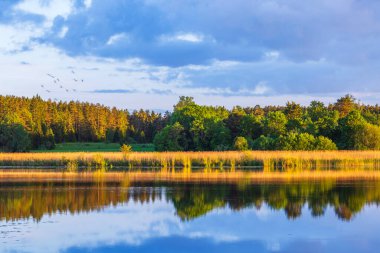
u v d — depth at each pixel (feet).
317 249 90.43
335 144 335.47
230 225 109.40
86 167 273.33
